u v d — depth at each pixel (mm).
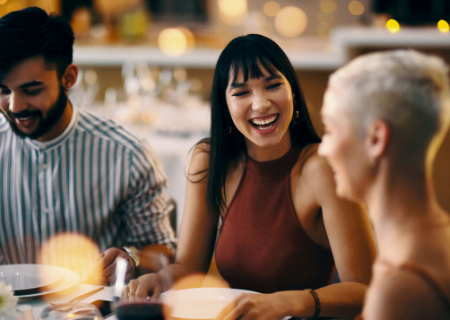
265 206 1338
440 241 606
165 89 4055
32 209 1654
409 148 613
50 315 800
